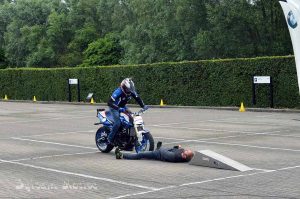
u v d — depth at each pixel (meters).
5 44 108.50
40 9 104.50
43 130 24.00
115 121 15.63
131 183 11.43
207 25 61.00
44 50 95.44
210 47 57.66
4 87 57.91
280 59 33.50
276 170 12.61
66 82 50.16
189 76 39.59
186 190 10.55
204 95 38.56
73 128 24.66
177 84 40.53
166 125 25.23
